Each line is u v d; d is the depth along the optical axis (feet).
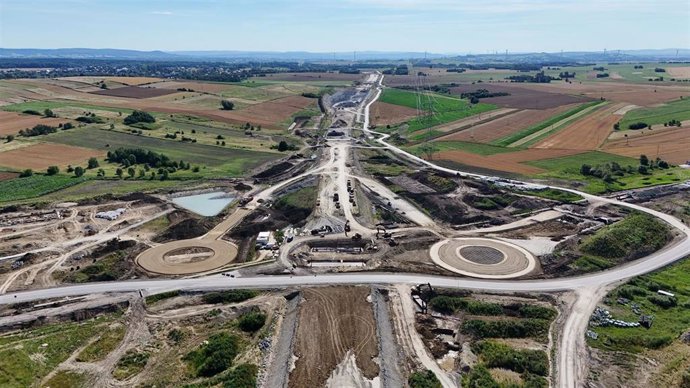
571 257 249.75
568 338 187.83
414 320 201.36
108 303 210.79
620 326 195.31
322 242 274.98
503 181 376.68
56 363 175.94
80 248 263.08
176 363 177.27
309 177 400.06
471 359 177.88
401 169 419.13
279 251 263.29
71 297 215.31
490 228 295.07
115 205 327.47
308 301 211.41
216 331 195.83
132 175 391.86
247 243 276.82
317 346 181.88
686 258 253.65
